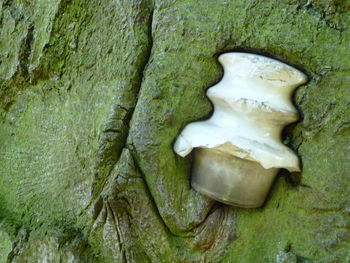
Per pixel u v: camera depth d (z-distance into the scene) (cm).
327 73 39
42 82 49
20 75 50
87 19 46
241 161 39
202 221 42
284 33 40
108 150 43
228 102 40
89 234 45
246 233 42
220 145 39
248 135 39
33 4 49
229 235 42
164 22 42
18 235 48
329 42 39
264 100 39
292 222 41
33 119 50
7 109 52
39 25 48
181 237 43
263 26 40
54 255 45
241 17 41
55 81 48
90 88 46
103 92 45
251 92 39
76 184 46
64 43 47
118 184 42
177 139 42
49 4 48
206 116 42
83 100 46
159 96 41
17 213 50
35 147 50
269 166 38
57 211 47
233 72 40
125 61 43
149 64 43
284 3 40
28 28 49
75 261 44
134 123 42
